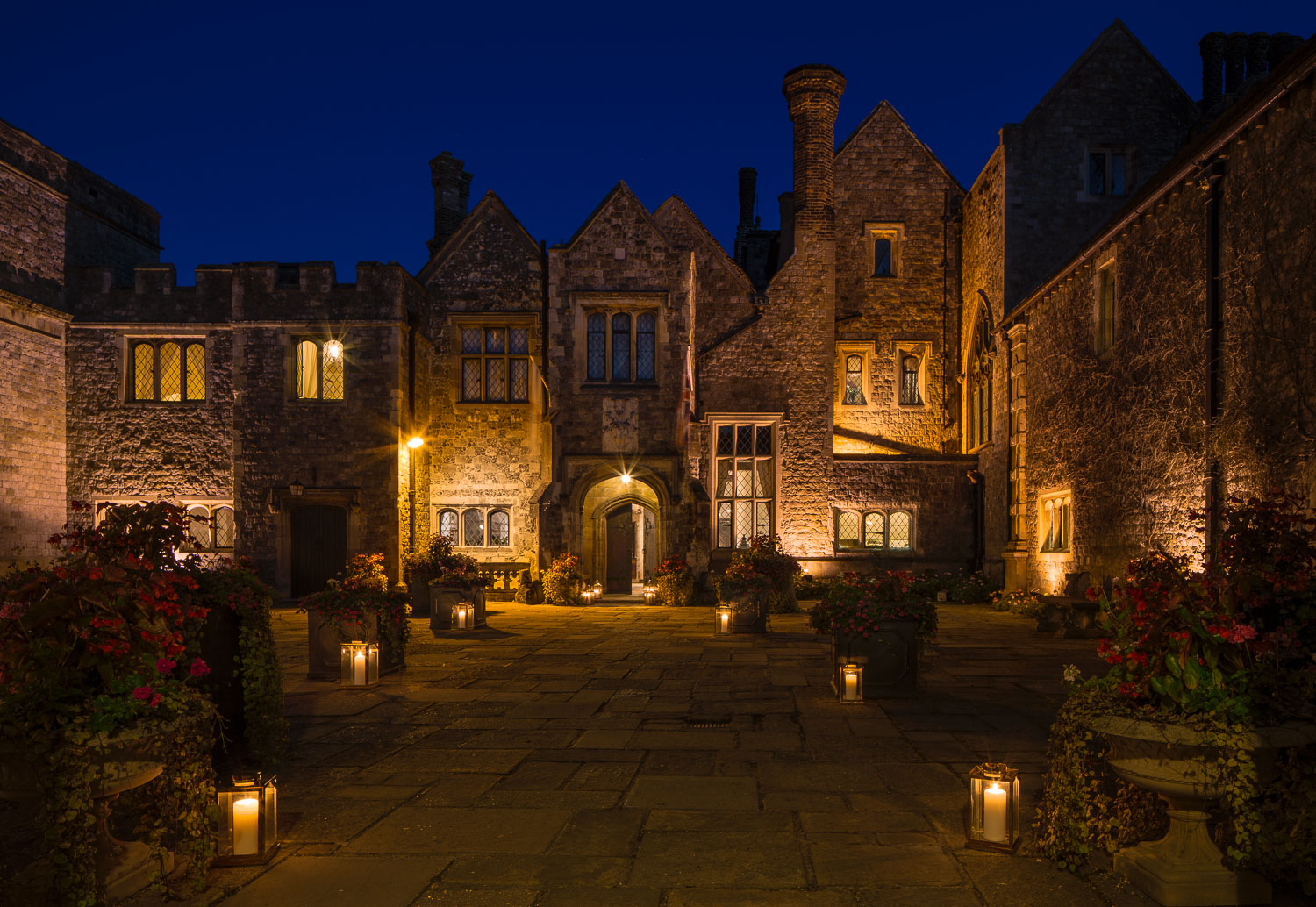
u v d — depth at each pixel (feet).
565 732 22.88
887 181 77.87
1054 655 36.91
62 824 11.42
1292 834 12.13
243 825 13.76
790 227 85.30
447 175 80.12
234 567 19.89
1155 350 41.50
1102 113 66.18
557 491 65.00
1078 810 13.57
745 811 16.37
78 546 14.20
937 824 15.60
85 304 65.00
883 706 26.20
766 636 44.21
